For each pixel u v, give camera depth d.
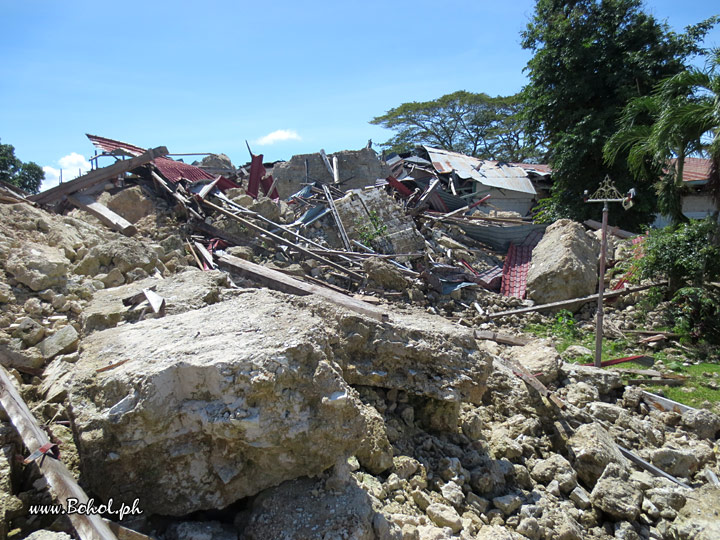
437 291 11.66
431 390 4.89
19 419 3.43
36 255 6.16
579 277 11.84
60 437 3.70
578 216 18.16
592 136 17.06
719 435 6.49
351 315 4.96
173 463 3.21
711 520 4.49
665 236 11.43
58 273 6.09
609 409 6.34
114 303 5.36
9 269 5.82
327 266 11.20
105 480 3.15
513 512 4.38
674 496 4.85
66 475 3.11
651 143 11.68
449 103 33.47
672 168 12.20
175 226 10.89
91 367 3.58
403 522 3.61
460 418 5.30
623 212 17.73
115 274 7.04
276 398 3.17
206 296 5.40
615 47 17.81
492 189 23.41
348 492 3.42
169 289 5.68
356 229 13.02
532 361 7.06
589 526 4.54
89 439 3.09
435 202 17.17
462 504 4.22
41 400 4.28
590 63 18.06
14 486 3.21
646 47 17.73
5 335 4.87
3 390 3.79
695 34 17.59
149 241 9.86
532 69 19.62
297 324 3.80
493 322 10.86
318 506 3.28
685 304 10.41
